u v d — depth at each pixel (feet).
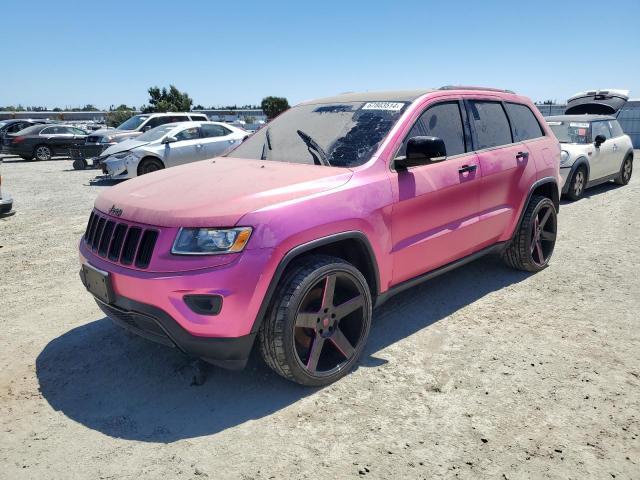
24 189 41.19
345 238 10.63
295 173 11.29
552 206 17.48
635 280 16.83
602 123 35.14
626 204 29.94
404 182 11.97
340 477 8.16
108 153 43.57
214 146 45.52
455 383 10.84
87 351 12.55
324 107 14.53
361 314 11.26
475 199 14.16
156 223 9.68
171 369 11.62
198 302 9.23
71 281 17.85
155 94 149.38
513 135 16.21
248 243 9.29
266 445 8.96
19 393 10.75
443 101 13.87
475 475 8.16
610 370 11.23
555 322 13.73
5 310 15.21
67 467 8.50
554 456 8.56
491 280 17.01
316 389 10.71
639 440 8.93
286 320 9.73
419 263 12.73
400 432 9.27
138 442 9.13
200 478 8.19
